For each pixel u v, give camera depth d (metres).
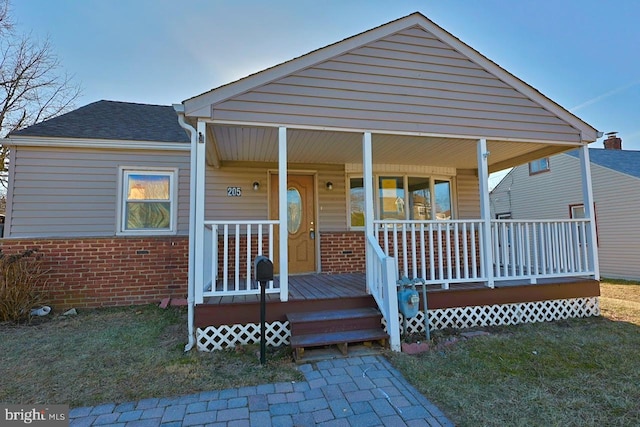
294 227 6.66
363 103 4.42
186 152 6.56
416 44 4.70
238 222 3.92
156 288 5.85
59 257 5.50
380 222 4.30
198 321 3.69
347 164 6.92
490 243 4.72
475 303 4.54
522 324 4.64
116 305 5.66
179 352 3.58
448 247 4.56
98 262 5.65
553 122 5.18
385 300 3.75
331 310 4.00
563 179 11.88
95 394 2.67
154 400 2.60
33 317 4.95
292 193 6.73
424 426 2.24
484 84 4.93
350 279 5.66
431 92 4.70
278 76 4.14
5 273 4.78
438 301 4.40
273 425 2.27
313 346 3.60
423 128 4.62
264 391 2.74
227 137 4.78
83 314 5.14
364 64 4.46
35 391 2.71
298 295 4.16
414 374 3.04
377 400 2.59
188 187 6.52
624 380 2.92
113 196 6.23
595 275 5.14
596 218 10.68
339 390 2.76
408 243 7.09
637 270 9.52
